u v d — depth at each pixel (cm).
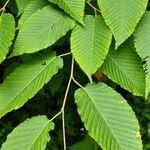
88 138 66
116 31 48
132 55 52
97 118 48
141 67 51
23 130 48
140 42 49
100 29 49
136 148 46
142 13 48
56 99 124
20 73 51
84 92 49
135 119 47
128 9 48
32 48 49
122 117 47
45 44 50
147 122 135
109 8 48
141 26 50
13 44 53
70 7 49
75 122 130
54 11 51
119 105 48
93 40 49
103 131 47
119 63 52
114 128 47
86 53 49
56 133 131
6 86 50
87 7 56
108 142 46
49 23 50
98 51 49
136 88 50
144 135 134
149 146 128
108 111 48
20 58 71
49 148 128
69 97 104
